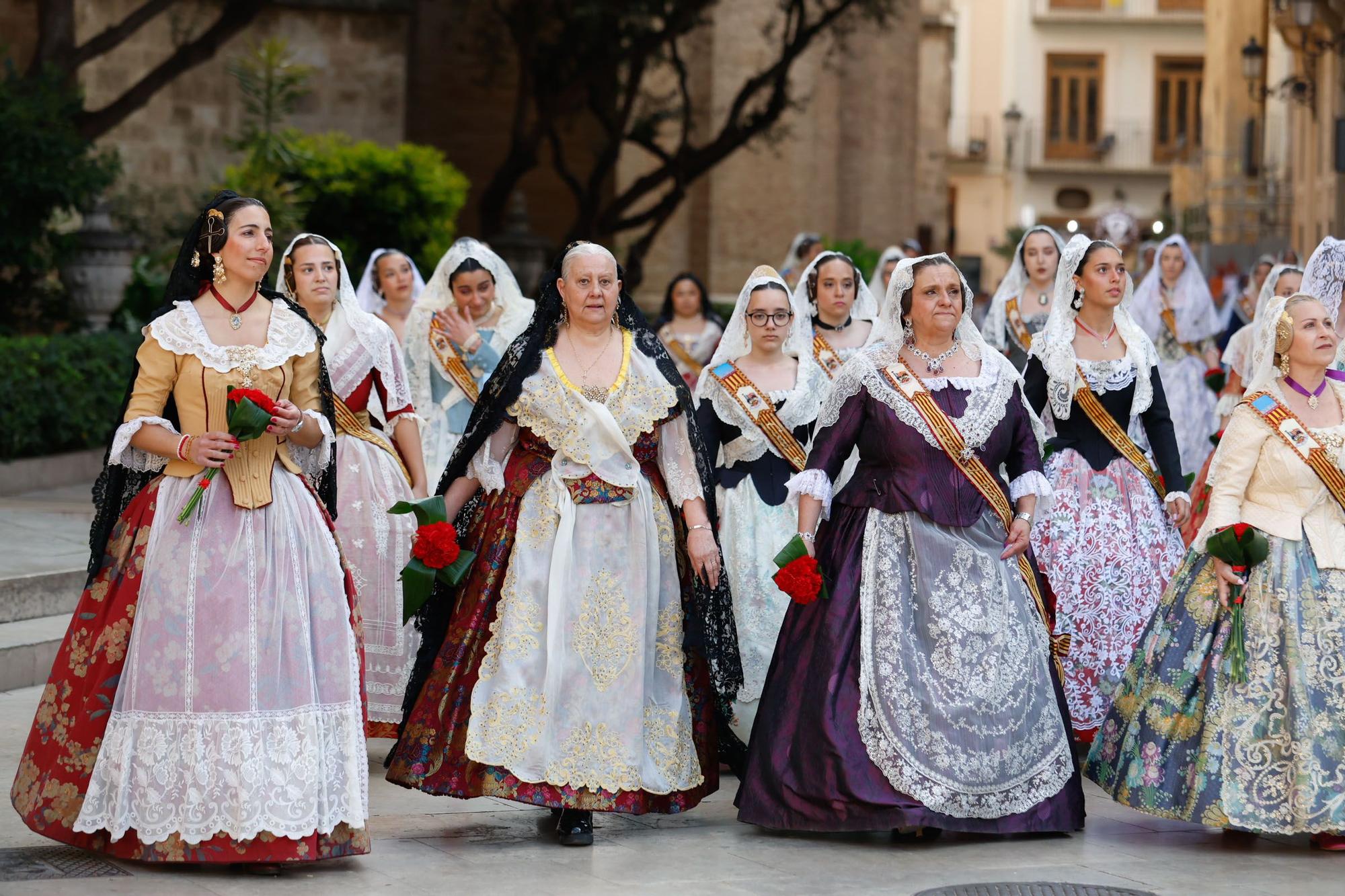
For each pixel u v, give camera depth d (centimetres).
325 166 1752
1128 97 5900
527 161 2217
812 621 582
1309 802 550
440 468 845
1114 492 724
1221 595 572
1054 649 616
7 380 1230
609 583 558
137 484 529
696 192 2772
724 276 2720
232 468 518
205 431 521
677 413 573
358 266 1730
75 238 1555
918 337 598
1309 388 590
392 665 691
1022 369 914
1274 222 3219
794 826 562
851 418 588
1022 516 588
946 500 578
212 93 2133
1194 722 571
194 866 512
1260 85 3503
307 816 500
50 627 829
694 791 568
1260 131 3516
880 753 557
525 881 509
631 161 2697
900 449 579
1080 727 711
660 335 1068
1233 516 578
